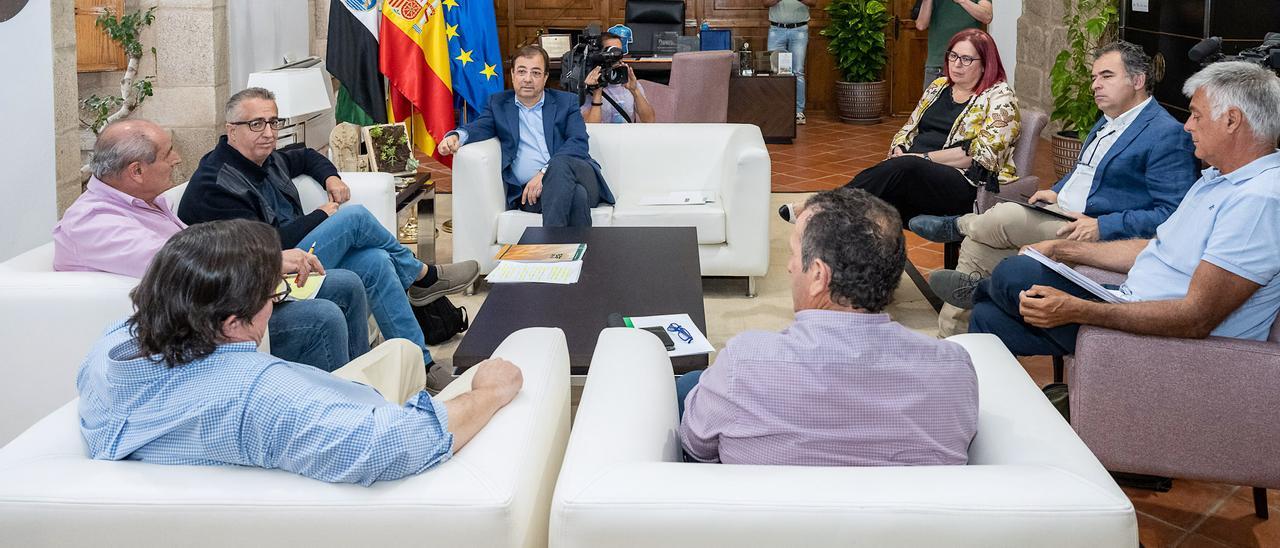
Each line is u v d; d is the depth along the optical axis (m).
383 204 3.91
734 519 1.49
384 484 1.59
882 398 1.69
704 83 8.02
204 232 1.68
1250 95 2.47
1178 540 2.64
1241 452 2.45
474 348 2.82
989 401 1.95
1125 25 7.03
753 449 1.71
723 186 4.89
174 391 1.65
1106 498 1.50
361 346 3.25
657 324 2.99
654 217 4.59
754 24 10.65
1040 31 8.70
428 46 5.60
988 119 4.50
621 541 1.50
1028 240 3.72
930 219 4.46
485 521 1.56
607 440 1.69
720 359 1.80
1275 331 2.54
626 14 9.80
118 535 1.55
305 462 1.59
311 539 1.56
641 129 5.11
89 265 2.76
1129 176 3.53
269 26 5.87
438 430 1.63
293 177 3.82
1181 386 2.45
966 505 1.48
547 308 3.16
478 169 4.54
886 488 1.51
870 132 9.71
